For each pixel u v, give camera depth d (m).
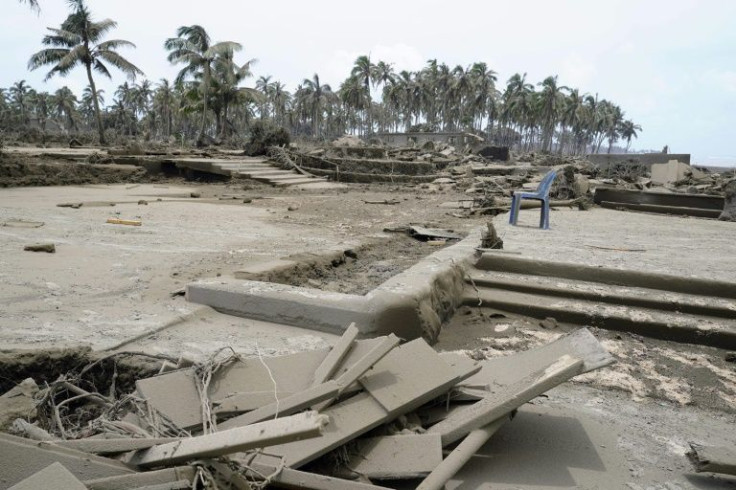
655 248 8.70
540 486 2.96
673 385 4.50
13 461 2.08
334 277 7.50
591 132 105.12
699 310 5.75
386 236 10.60
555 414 3.85
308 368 3.41
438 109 90.31
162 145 35.84
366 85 79.88
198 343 4.46
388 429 3.06
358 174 27.47
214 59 39.31
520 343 5.31
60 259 7.09
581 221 12.83
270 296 5.19
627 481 3.05
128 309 5.19
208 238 9.30
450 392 3.42
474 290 6.49
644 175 33.16
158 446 2.44
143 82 86.50
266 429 2.19
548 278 6.74
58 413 3.08
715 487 3.03
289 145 30.28
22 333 4.33
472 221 13.02
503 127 102.62
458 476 3.04
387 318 4.78
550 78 80.69
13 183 17.61
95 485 2.09
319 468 2.80
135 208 13.06
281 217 12.81
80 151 24.50
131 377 3.97
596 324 5.76
